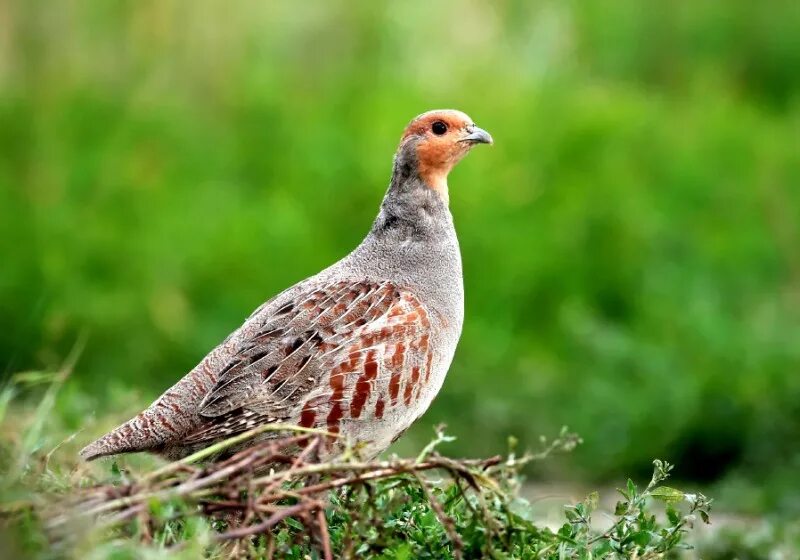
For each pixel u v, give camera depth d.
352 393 7.26
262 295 15.37
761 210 17.88
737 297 16.48
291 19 18.95
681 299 15.98
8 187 16.19
